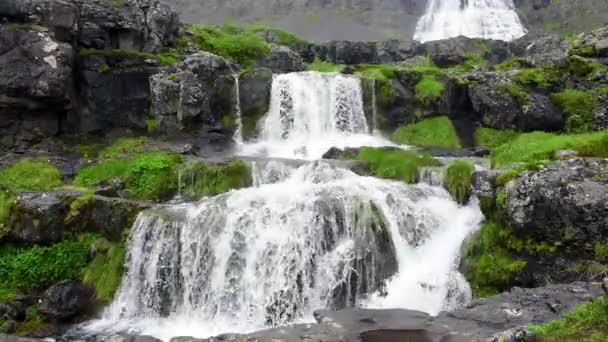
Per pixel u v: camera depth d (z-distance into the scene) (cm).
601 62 2538
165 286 1656
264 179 1953
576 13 5028
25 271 1677
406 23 5478
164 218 1683
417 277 1555
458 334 1095
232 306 1605
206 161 2005
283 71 3089
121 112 2398
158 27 2645
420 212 1697
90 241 1748
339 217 1625
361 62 3803
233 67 2748
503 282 1465
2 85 2056
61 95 2152
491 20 5334
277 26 5309
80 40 2377
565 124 2369
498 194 1510
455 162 1847
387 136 2633
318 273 1577
